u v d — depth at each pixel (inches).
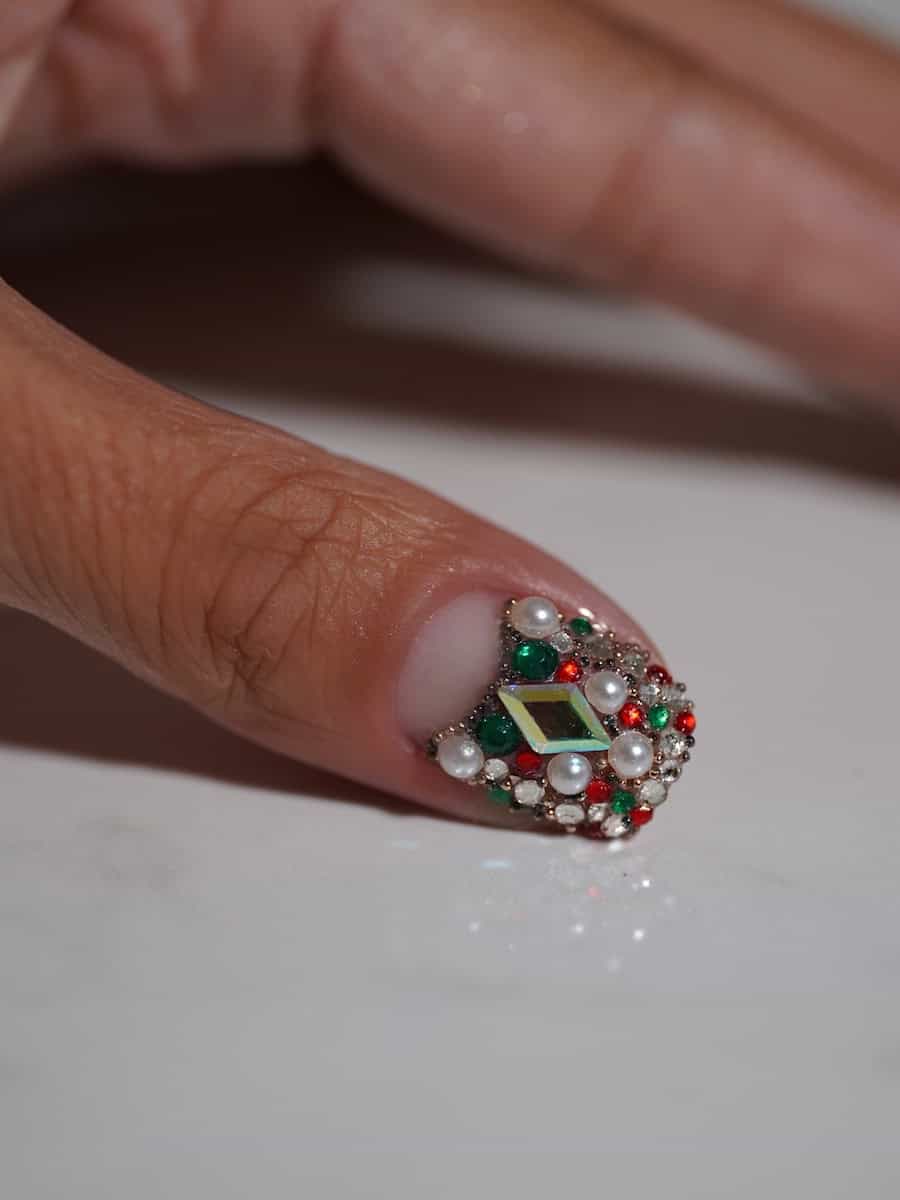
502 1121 4.8
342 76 7.8
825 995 5.2
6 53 6.8
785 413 9.4
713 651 6.9
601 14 8.2
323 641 5.5
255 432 5.6
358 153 8.2
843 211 8.1
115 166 10.4
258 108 8.0
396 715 5.6
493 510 7.9
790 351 8.5
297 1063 4.9
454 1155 4.7
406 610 5.4
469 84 7.8
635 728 5.7
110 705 6.2
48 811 5.7
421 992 5.1
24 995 5.0
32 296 9.9
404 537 5.5
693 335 10.6
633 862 5.7
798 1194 4.7
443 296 10.7
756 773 6.2
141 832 5.6
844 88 9.2
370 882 5.5
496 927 5.4
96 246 11.0
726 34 9.3
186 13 7.5
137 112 7.9
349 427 8.6
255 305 10.1
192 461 5.5
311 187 11.4
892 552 7.9
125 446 5.5
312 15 7.6
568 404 9.2
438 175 8.1
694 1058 5.0
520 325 10.4
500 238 8.4
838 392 9.7
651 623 7.1
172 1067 4.9
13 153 8.0
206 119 8.0
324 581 5.4
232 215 11.5
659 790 5.7
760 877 5.7
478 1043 5.0
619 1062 5.0
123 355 9.1
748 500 8.3
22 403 5.5
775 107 8.3
